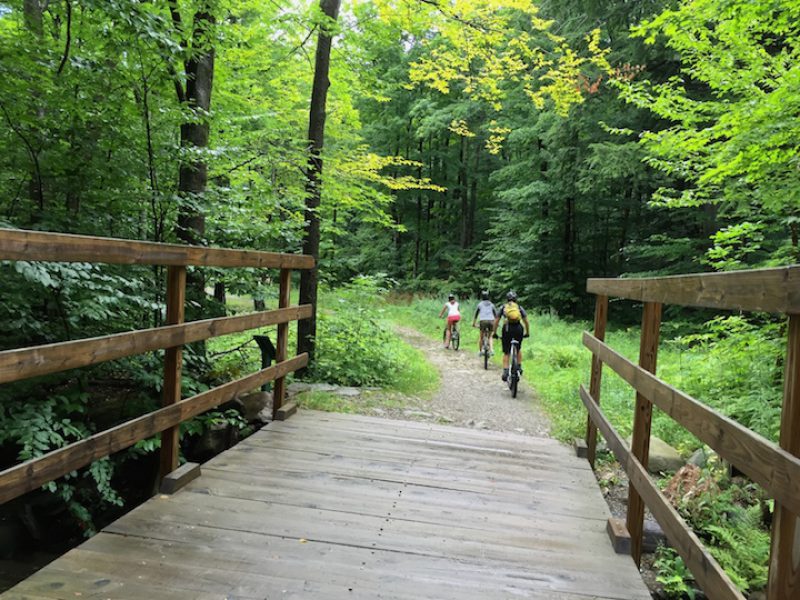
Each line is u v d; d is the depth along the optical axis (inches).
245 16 340.8
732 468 197.8
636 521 117.0
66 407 157.4
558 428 254.8
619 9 485.4
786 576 57.1
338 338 345.1
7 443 173.9
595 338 175.5
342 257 1112.8
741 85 224.7
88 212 200.2
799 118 185.9
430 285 1007.6
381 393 307.1
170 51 183.3
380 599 90.6
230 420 199.6
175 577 93.7
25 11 216.5
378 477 149.0
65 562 97.3
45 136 186.9
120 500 156.9
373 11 347.3
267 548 105.9
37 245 83.4
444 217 1162.6
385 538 113.0
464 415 279.9
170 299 130.0
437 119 832.3
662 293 104.6
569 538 117.9
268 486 138.1
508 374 353.4
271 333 432.8
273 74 404.5
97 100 192.9
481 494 141.0
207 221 250.8
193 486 135.6
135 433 114.9
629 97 265.1
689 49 251.4
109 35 181.0
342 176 371.6
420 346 555.8
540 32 569.0
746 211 238.7
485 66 384.8
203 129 250.5
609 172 522.3
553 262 818.2
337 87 397.7
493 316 476.1
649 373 111.7
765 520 166.7
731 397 227.6
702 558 74.9
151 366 190.5
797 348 57.2
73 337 184.4
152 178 205.8
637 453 117.6
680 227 608.1
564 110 415.2
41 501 171.3
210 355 252.7
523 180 836.0
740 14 211.9
